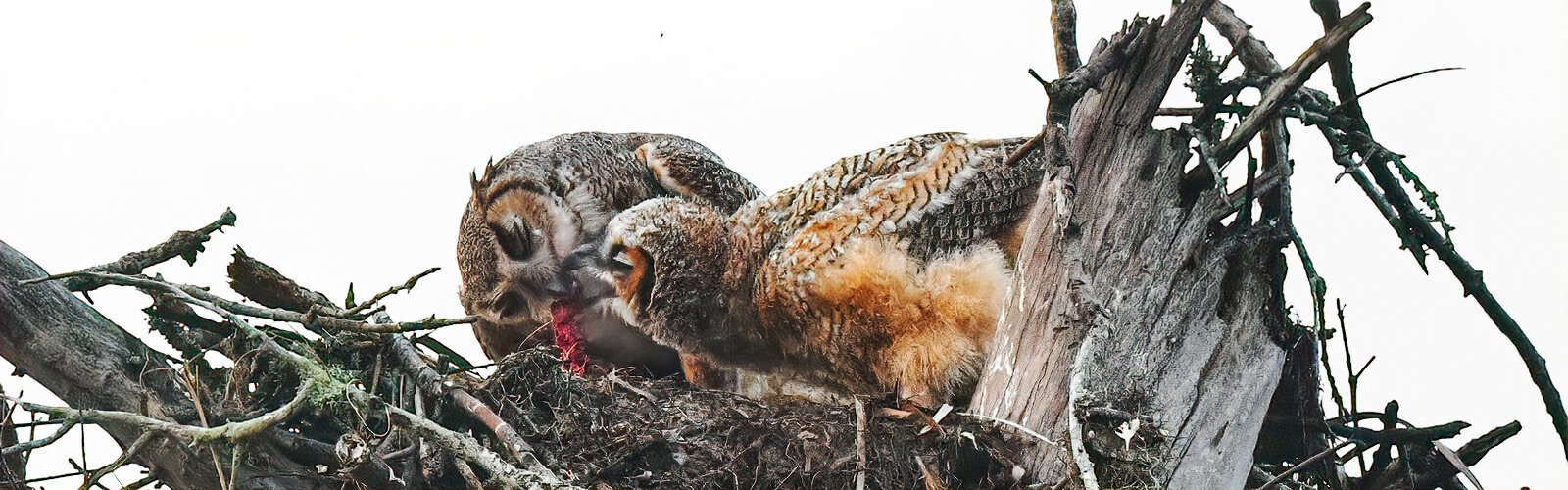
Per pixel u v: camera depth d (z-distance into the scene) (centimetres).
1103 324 623
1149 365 620
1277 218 659
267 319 618
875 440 636
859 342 754
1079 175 647
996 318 728
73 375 589
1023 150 684
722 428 651
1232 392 625
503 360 638
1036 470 617
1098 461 599
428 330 611
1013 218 760
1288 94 626
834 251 755
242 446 553
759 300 789
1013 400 638
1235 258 644
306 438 581
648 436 634
